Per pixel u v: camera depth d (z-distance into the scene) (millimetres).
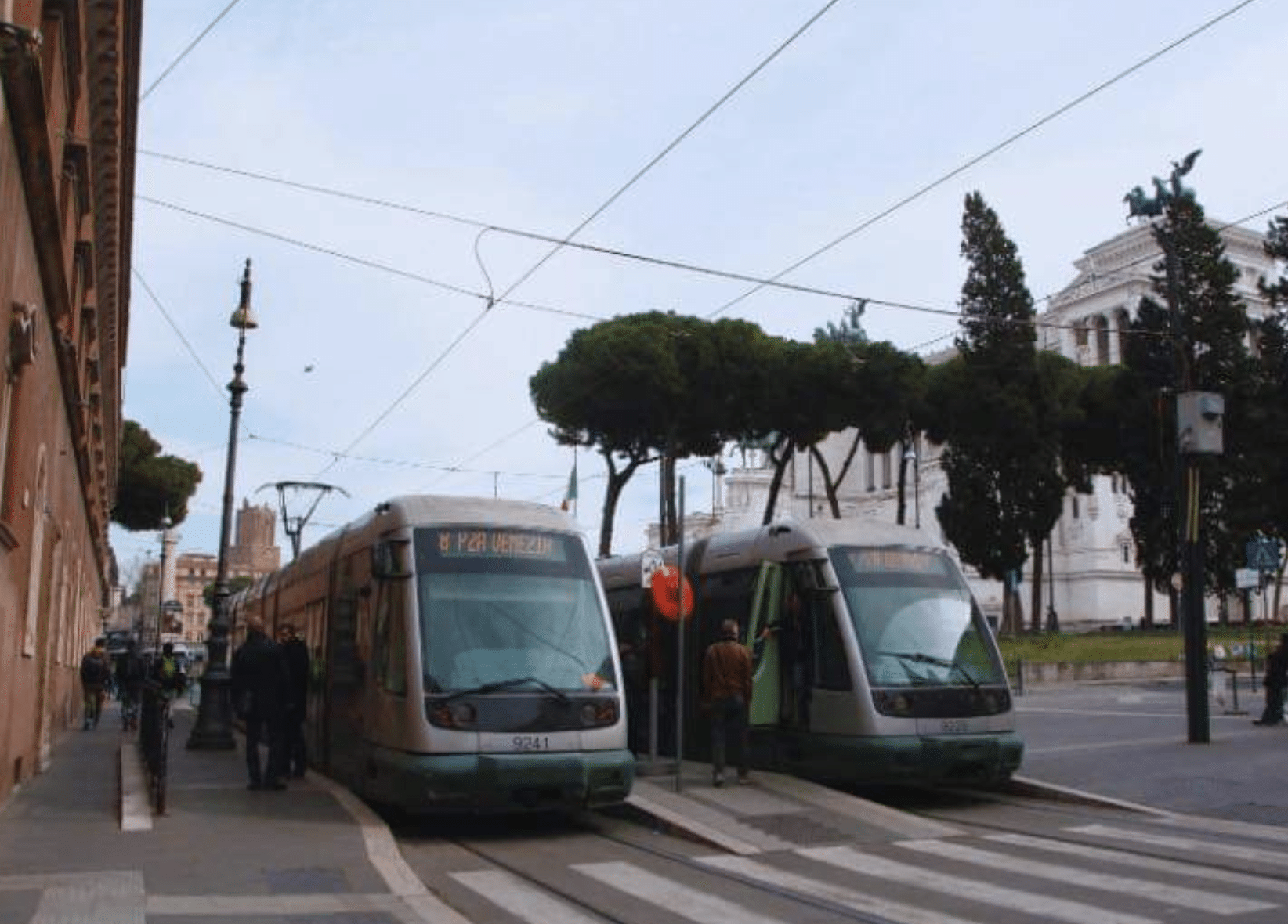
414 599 12039
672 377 39938
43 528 14820
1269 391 45656
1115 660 42688
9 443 11312
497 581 12336
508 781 11344
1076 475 54156
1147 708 27094
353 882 8805
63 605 21500
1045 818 12383
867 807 12633
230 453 21141
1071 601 78125
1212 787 13547
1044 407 49125
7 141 8844
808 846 10852
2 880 8430
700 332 41312
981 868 9734
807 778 14445
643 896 8891
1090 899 8469
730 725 14242
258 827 10984
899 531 15250
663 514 41562
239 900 8125
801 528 15234
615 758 11922
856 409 43812
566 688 11930
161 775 11562
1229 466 46281
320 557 16812
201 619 127000
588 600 12695
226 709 20234
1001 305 48969
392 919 7730
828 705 14070
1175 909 8094
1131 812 12453
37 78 9062
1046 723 23266
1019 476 48906
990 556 49531
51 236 11633
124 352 26562
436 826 12469
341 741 13977
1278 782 13773
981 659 14398
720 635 16812
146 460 58594
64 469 18141
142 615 46156
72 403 17703
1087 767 15375
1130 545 78250
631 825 12422
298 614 18312
